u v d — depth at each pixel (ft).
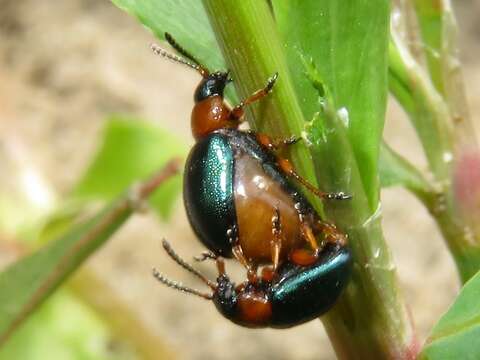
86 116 0.28
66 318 0.21
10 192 0.21
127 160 0.20
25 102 0.28
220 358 0.24
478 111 0.26
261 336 0.24
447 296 0.24
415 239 0.25
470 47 0.28
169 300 0.25
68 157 0.28
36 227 0.20
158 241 0.26
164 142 0.19
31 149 0.25
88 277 0.19
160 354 0.20
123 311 0.20
